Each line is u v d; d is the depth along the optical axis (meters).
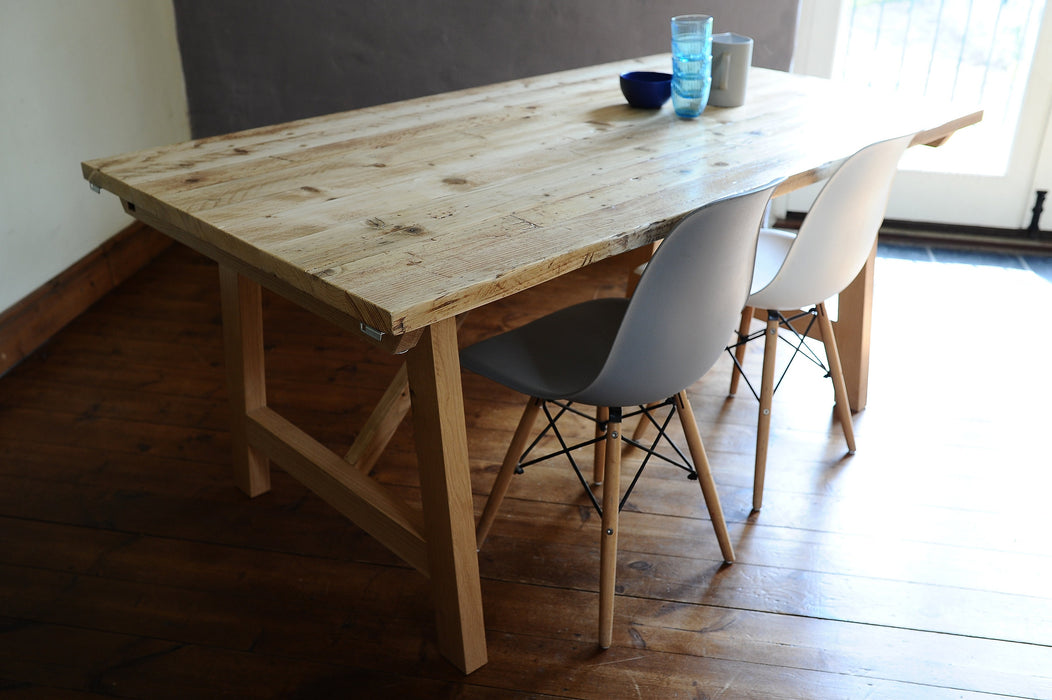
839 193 1.79
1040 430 2.40
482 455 2.30
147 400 2.53
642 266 2.61
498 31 3.34
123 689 1.63
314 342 2.85
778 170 1.73
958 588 1.88
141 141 3.34
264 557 1.96
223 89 3.60
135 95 3.28
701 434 2.39
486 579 1.90
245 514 2.09
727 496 2.15
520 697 1.63
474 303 1.24
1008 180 3.48
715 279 1.49
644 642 1.74
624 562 1.95
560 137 1.94
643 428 2.23
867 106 2.22
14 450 2.29
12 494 2.13
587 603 1.84
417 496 2.15
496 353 1.75
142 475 2.22
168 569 1.92
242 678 1.66
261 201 1.54
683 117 2.11
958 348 2.80
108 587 1.87
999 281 3.26
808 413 2.48
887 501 2.13
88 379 2.62
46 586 1.87
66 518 2.06
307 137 1.93
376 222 1.45
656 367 1.54
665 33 3.22
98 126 3.08
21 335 2.70
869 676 1.67
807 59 3.46
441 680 1.66
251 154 1.81
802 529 2.04
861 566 1.93
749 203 1.43
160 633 1.76
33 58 2.73
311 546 2.00
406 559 1.71
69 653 1.71
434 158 1.79
